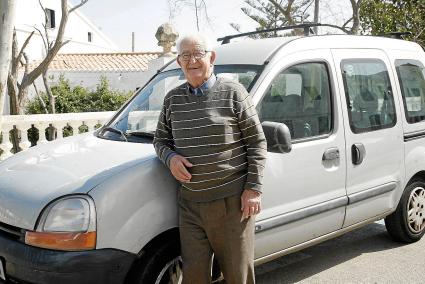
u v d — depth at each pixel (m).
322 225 4.00
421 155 4.95
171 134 3.08
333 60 4.19
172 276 3.18
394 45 5.02
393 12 14.00
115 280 2.88
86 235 2.81
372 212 4.48
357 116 4.28
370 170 4.37
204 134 2.81
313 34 4.51
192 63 2.78
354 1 12.97
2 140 7.87
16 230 2.98
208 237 2.98
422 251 4.90
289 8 14.36
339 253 4.91
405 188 4.89
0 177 3.37
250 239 2.99
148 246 3.10
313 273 4.43
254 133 2.88
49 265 2.76
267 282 4.25
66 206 2.85
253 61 3.81
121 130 3.89
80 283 2.78
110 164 3.15
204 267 3.02
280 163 3.61
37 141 8.38
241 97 2.85
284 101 3.75
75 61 23.98
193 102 2.84
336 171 4.03
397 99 4.75
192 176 2.87
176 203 3.16
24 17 27.83
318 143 3.89
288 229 3.72
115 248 2.88
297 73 3.88
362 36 4.71
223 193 2.88
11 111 10.02
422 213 5.09
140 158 3.17
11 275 2.93
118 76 21.64
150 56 24.39
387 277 4.30
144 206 3.01
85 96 17.17
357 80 4.37
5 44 4.82
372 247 5.05
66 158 3.42
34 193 3.01
